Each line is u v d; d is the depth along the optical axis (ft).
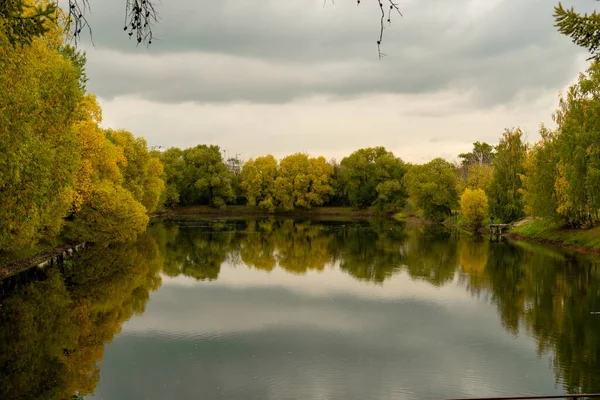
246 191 354.33
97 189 119.03
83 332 62.18
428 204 265.13
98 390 45.16
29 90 57.88
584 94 125.80
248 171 347.36
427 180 263.49
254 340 59.82
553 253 130.11
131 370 50.01
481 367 51.52
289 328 64.75
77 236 120.06
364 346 57.98
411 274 103.55
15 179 54.49
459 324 66.69
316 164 344.49
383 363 52.65
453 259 123.54
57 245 118.93
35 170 60.23
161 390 45.24
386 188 310.04
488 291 86.33
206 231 203.72
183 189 333.01
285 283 94.32
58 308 72.59
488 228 202.80
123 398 43.47
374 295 83.92
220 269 110.01
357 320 68.69
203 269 109.60
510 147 198.39
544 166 149.28
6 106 52.16
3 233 62.13
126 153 179.11
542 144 154.51
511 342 59.21
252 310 73.77
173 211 330.13
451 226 237.04
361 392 45.44
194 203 351.46
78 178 113.39
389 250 142.61
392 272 106.11
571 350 56.24
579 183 124.88
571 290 86.12
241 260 123.65
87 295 81.20
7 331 61.67
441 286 90.99
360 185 339.98
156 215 299.99
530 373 49.70
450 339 60.44
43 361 52.21
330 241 167.94
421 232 204.33
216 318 69.26
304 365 51.85
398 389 46.11
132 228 126.62
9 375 48.39
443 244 156.97
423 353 55.57
